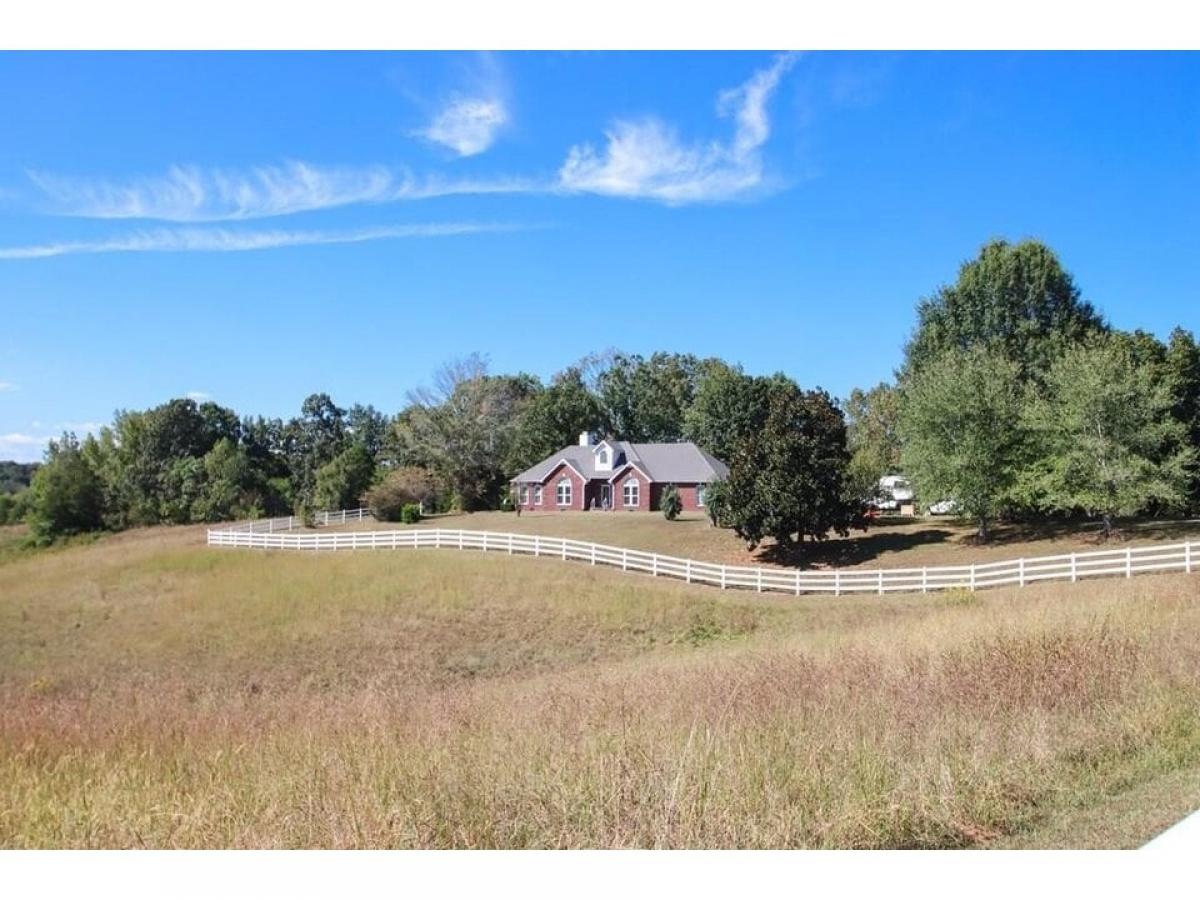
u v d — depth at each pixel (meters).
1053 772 7.20
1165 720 8.30
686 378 98.38
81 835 6.77
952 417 37.97
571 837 6.31
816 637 19.14
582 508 61.59
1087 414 34.88
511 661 24.23
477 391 73.38
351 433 118.75
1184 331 43.16
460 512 67.94
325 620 28.02
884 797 6.66
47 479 72.81
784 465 38.84
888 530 44.19
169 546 49.38
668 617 27.58
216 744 9.77
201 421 96.62
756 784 6.90
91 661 25.33
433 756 7.82
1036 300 52.09
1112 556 27.61
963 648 12.03
